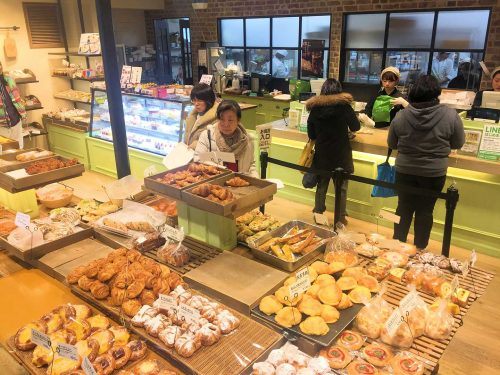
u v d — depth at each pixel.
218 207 1.85
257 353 1.43
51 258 2.03
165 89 4.64
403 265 1.93
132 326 1.55
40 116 6.23
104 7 2.68
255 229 2.28
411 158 2.94
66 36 6.29
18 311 1.74
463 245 3.65
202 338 1.45
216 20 7.84
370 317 1.55
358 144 3.73
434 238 3.79
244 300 1.67
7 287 1.90
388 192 3.44
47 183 2.56
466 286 1.82
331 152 3.66
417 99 2.80
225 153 2.47
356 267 1.87
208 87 3.23
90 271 1.79
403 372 1.35
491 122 3.30
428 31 5.64
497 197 3.38
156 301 1.60
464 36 5.37
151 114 4.82
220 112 2.57
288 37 7.14
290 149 4.54
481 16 5.18
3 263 2.12
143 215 2.25
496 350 2.53
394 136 3.03
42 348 1.45
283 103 6.69
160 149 4.82
